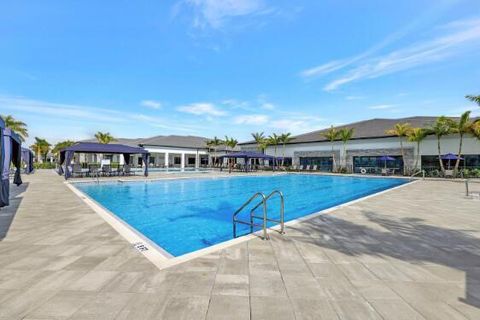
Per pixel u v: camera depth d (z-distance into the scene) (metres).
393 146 30.05
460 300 3.00
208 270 3.72
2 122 7.29
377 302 2.94
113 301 2.88
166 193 15.34
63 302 2.85
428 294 3.13
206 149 48.03
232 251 4.54
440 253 4.56
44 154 55.88
